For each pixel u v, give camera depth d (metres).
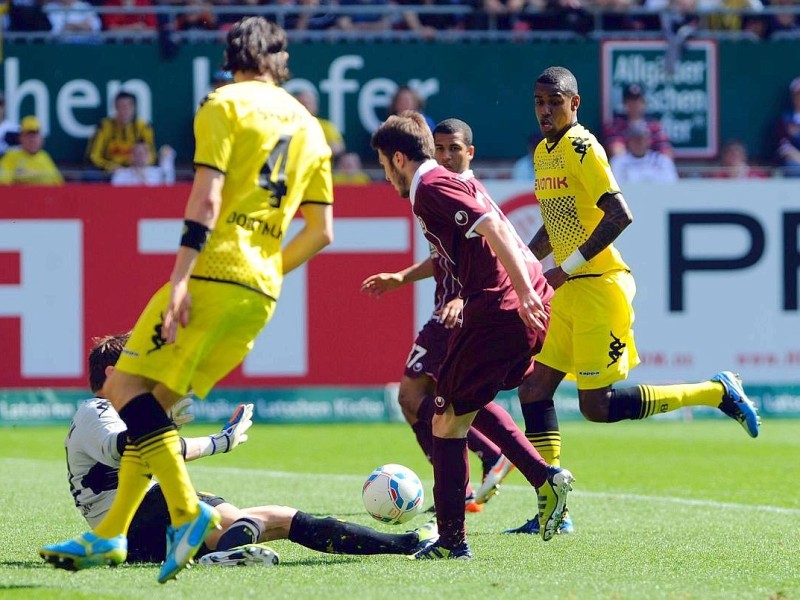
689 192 48.94
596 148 23.94
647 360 48.81
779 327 49.31
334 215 47.72
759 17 56.44
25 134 50.16
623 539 23.55
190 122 52.28
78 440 19.97
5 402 47.16
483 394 20.02
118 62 51.94
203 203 16.67
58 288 47.34
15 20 52.91
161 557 20.12
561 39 53.47
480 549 22.19
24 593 17.12
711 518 26.72
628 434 45.25
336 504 28.66
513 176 51.75
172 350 16.92
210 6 53.56
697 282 49.00
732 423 48.84
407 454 39.91
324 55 52.59
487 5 55.00
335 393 48.12
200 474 34.72
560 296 25.05
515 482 33.75
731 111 53.94
